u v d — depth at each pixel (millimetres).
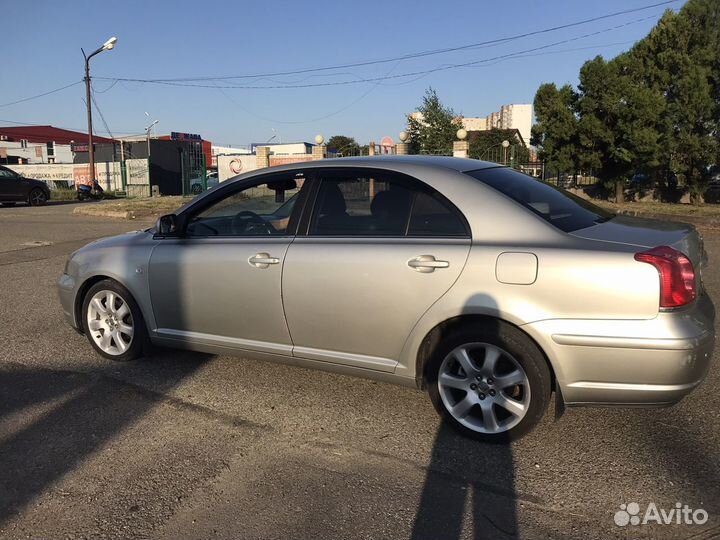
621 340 2939
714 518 2662
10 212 20438
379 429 3592
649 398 2996
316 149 25547
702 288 3375
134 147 40719
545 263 3098
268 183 4102
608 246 3066
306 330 3807
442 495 2883
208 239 4242
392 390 4184
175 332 4406
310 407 3914
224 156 29719
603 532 2580
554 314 3080
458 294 3283
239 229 4191
